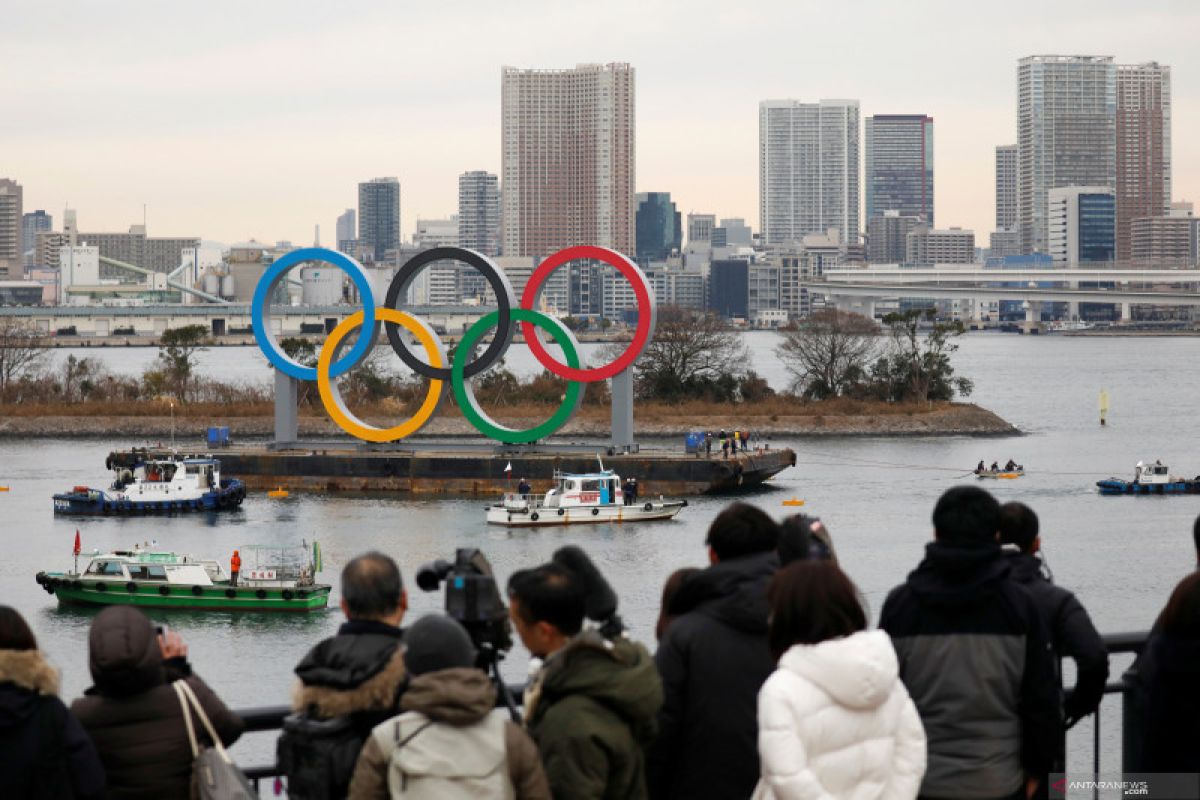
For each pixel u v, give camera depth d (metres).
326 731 16.88
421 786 16.31
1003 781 19.11
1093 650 19.95
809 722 17.03
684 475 150.25
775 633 17.59
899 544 115.19
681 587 19.58
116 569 97.19
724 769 18.84
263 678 76.06
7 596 99.62
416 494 152.62
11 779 16.59
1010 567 19.33
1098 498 146.12
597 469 151.88
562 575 17.33
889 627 19.58
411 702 16.25
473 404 157.12
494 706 17.02
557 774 16.77
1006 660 18.95
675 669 18.98
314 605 94.62
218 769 17.55
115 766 17.56
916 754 17.62
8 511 141.75
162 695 17.84
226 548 117.38
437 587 18.44
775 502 143.12
